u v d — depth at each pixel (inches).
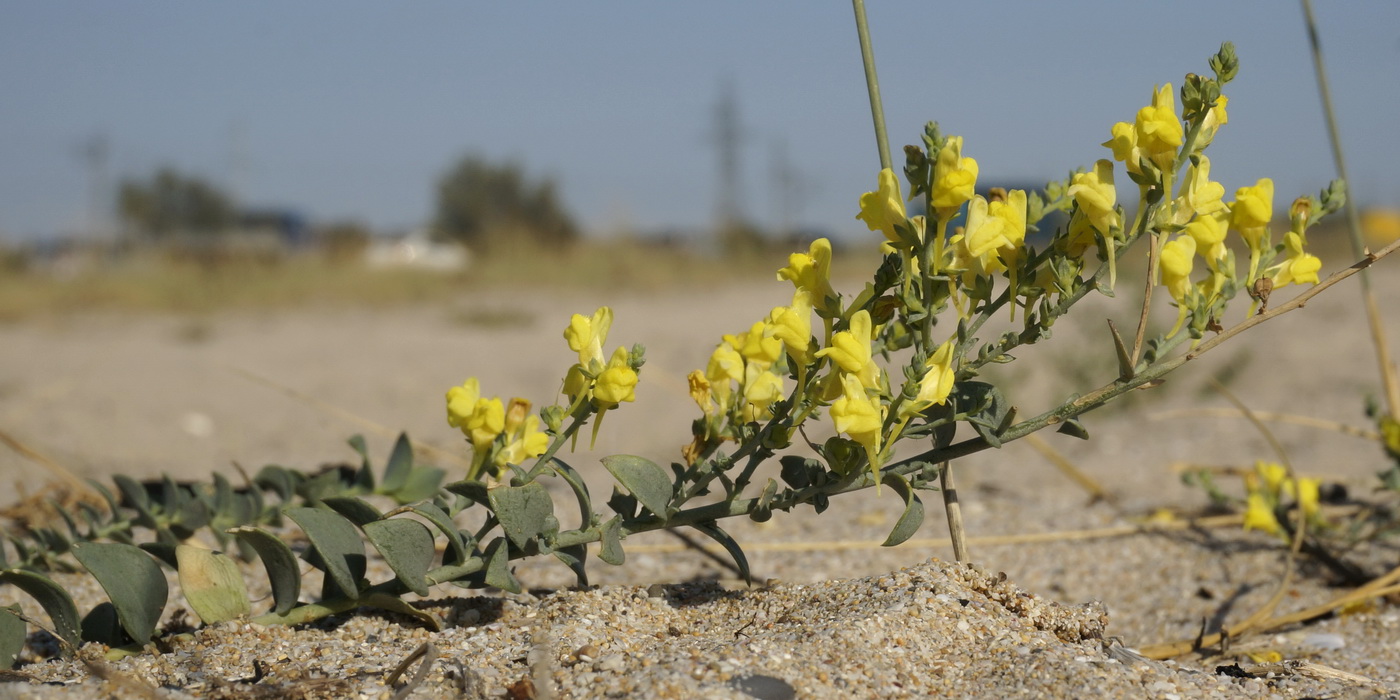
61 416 54.1
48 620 23.0
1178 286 19.3
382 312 136.6
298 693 18.5
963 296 20.1
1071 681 18.9
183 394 64.2
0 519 29.6
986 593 21.0
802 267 19.6
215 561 20.8
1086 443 50.1
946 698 18.8
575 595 21.1
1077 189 18.9
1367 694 20.0
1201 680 19.4
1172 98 18.9
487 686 18.6
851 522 32.0
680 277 187.3
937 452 19.9
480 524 29.5
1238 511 32.9
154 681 19.0
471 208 330.6
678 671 18.4
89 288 144.1
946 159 18.6
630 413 59.7
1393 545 30.0
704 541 29.8
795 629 20.0
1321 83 29.6
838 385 19.5
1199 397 58.6
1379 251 19.5
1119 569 29.4
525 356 86.8
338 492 25.2
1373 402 30.1
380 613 21.3
